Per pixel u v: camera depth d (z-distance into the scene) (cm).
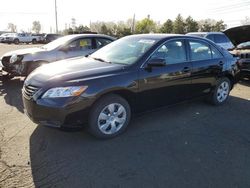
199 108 545
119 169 316
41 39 3941
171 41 460
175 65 456
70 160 332
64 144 372
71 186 283
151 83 421
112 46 493
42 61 718
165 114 502
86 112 363
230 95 664
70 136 396
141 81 408
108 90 373
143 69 411
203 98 537
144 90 415
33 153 346
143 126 442
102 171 311
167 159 341
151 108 441
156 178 300
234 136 415
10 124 437
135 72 402
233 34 1407
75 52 766
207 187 287
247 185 292
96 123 374
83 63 427
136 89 404
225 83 572
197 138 404
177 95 472
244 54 793
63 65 419
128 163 329
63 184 286
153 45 435
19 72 711
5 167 312
